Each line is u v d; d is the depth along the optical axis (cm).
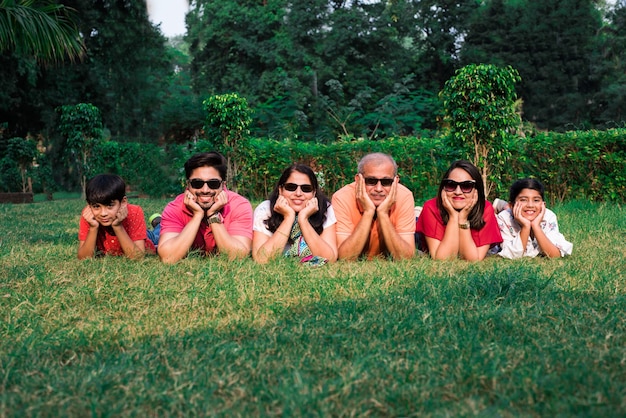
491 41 3475
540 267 464
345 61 3300
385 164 482
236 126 1255
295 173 490
